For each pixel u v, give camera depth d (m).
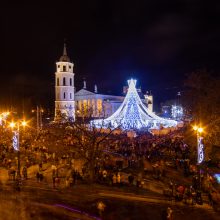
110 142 46.31
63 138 50.34
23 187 29.47
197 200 25.59
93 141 32.94
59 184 30.91
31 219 20.67
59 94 112.31
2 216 20.98
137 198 26.34
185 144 44.50
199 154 27.78
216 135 39.22
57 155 42.34
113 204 24.41
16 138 35.25
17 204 23.78
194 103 44.50
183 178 33.53
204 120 40.69
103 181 31.62
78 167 36.97
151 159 40.00
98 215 22.12
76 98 131.50
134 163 37.69
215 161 39.41
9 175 33.06
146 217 22.05
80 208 23.39
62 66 112.88
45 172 36.03
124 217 21.91
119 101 131.38
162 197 27.00
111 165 36.16
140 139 49.47
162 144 45.47
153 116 76.50
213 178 32.91
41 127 66.56
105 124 64.56
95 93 127.50
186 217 22.45
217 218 22.55
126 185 30.42
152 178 33.09
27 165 38.31
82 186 30.00
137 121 72.12
